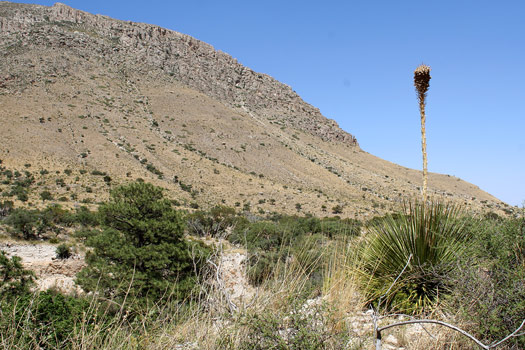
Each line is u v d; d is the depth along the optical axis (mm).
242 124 128250
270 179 93750
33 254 22578
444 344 3113
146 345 2695
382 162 145000
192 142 102750
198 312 2900
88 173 64500
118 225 15344
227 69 183625
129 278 11383
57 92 100562
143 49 157125
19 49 118750
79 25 152625
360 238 5195
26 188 51812
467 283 3461
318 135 163000
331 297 3168
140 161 78125
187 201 60438
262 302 2824
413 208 5082
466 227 4832
